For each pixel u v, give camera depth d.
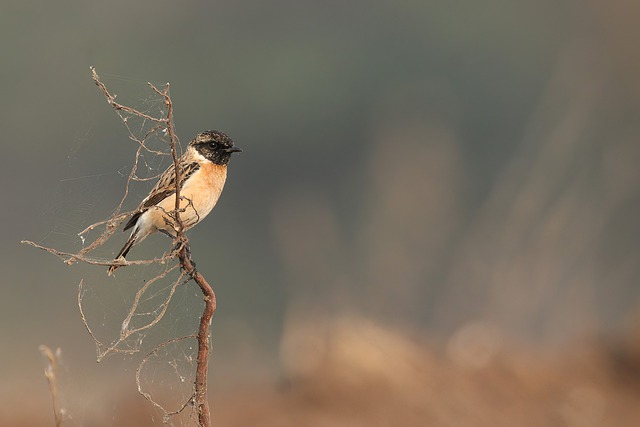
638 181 18.95
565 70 22.72
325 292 17.42
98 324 7.48
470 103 25.81
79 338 16.45
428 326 17.34
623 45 22.66
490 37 26.33
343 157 25.73
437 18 26.55
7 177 21.47
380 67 26.45
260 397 11.18
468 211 21.70
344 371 10.68
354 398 10.55
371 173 21.34
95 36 23.70
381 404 10.39
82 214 6.56
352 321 11.34
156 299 7.54
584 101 21.31
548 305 16.69
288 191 25.11
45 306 18.31
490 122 25.66
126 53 24.73
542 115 21.67
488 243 17.80
